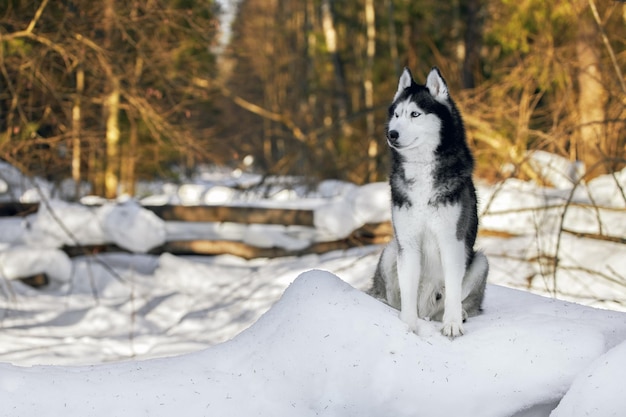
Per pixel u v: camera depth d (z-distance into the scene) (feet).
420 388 16.51
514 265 34.47
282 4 143.84
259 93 133.08
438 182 18.12
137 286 38.32
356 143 84.74
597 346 16.89
